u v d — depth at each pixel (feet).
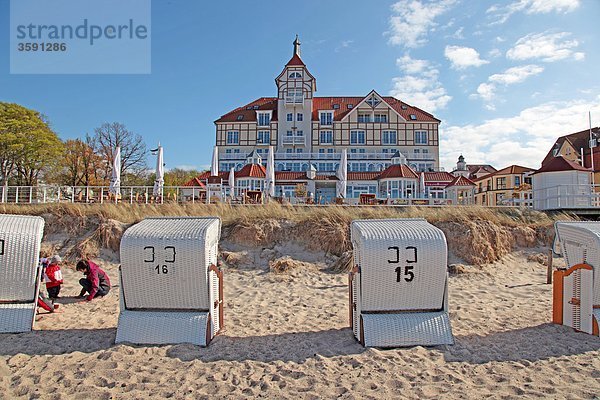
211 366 16.14
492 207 53.31
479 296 28.78
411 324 18.42
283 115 170.60
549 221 47.19
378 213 46.85
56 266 27.63
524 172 137.18
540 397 13.52
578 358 16.94
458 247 40.04
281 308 25.64
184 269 18.62
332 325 21.90
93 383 14.60
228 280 34.17
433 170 156.46
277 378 15.07
